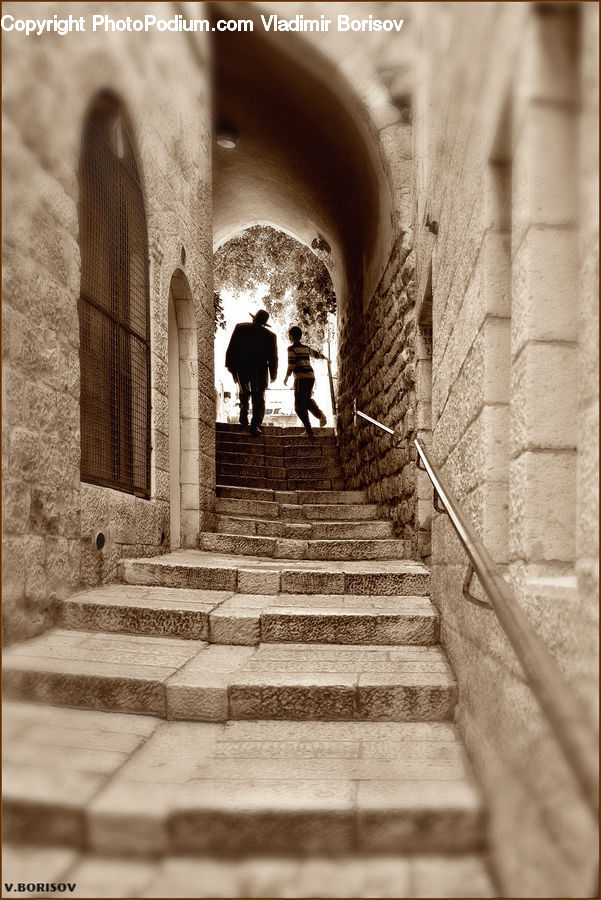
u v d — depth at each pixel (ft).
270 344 30.07
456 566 10.32
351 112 20.43
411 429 18.01
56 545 12.02
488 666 7.52
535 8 5.76
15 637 10.59
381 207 22.25
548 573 6.16
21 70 10.60
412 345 18.01
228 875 6.53
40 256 11.27
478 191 8.27
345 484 29.19
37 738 8.45
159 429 18.01
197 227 21.77
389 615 12.32
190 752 8.64
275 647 12.02
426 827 6.91
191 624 12.28
